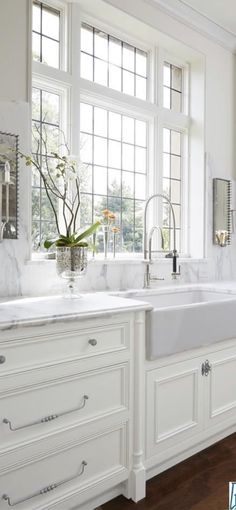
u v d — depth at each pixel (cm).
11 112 206
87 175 261
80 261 195
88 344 159
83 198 258
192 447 213
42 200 237
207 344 208
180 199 329
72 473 156
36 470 146
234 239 348
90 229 199
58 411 151
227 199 338
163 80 308
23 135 211
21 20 210
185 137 327
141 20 268
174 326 187
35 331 143
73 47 246
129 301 184
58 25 248
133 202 291
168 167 320
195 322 198
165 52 309
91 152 265
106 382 166
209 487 186
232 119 345
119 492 179
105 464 167
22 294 211
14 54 207
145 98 301
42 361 146
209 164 322
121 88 285
